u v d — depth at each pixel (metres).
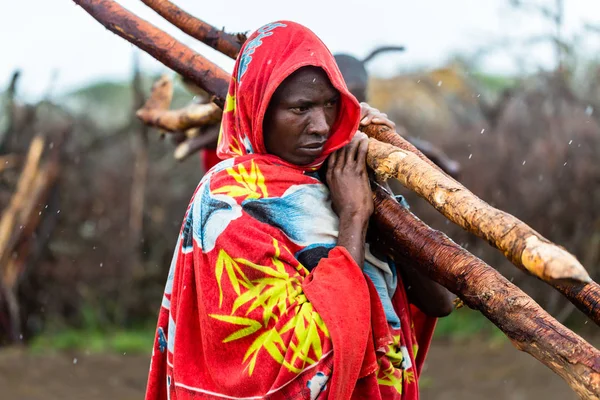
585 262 7.62
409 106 9.80
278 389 2.06
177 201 8.90
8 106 8.53
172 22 2.84
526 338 2.02
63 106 9.58
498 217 1.94
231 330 2.11
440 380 6.47
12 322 7.84
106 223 8.62
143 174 8.66
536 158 7.75
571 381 1.94
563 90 8.03
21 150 8.41
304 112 2.20
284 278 2.09
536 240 1.85
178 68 2.77
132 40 2.79
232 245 2.13
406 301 2.43
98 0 2.82
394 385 2.25
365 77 4.03
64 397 6.12
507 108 8.12
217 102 2.74
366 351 2.15
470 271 2.15
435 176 2.12
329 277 2.08
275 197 2.20
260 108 2.19
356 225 2.20
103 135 8.80
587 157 7.67
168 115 3.72
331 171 2.27
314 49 2.21
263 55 2.24
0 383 6.38
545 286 7.48
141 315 8.71
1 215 8.05
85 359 7.27
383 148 2.27
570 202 7.66
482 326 7.81
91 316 8.36
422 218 7.73
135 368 7.08
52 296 8.34
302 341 2.04
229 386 2.11
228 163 2.28
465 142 8.03
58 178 8.25
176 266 2.33
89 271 8.50
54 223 8.18
